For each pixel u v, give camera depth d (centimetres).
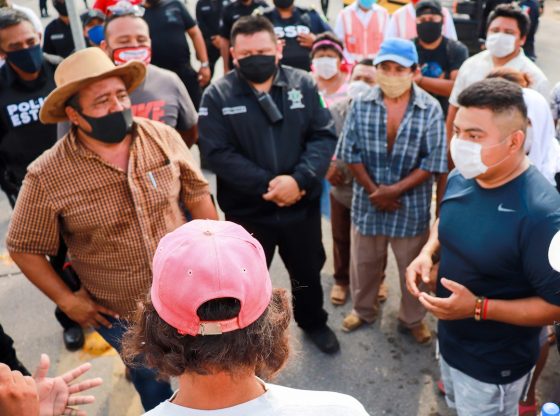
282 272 410
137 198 213
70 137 210
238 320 99
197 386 103
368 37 534
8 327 362
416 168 298
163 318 101
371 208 310
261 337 103
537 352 211
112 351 334
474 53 698
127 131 214
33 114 332
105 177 210
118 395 302
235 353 99
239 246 104
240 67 274
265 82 280
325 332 327
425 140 290
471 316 194
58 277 225
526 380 214
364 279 329
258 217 293
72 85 199
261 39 268
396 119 295
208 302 99
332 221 356
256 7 567
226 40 582
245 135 280
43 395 146
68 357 332
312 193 290
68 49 539
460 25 689
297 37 519
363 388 300
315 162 282
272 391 105
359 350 326
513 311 187
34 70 323
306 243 301
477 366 207
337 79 402
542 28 1138
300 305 316
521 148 185
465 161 188
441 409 285
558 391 217
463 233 197
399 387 300
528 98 238
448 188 209
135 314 113
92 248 219
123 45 318
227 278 98
